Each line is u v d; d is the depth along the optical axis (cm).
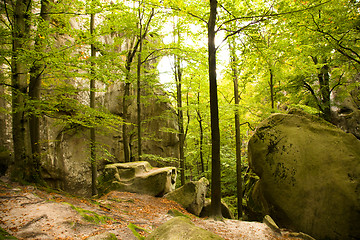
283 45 874
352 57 959
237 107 1040
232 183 1556
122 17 1067
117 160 1420
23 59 537
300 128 758
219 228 623
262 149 759
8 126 929
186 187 895
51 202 511
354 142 685
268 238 585
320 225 632
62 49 615
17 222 399
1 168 711
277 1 798
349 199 611
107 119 790
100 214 546
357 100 1606
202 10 847
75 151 1257
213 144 725
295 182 690
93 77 632
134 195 861
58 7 704
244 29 752
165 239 273
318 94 1348
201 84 1356
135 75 1198
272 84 1246
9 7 715
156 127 1578
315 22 839
